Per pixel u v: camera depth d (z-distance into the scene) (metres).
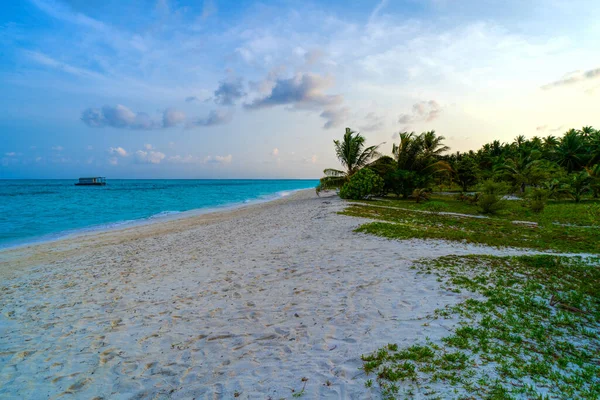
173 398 3.85
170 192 69.44
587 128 56.69
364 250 10.32
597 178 29.69
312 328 5.39
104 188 89.75
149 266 10.16
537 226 15.89
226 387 3.98
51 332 5.79
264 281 7.94
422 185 31.16
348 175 33.97
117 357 4.86
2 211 30.02
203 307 6.58
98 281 8.84
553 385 3.61
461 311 5.59
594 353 4.36
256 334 5.34
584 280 7.29
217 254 11.15
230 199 48.84
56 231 18.92
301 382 3.95
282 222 17.92
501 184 22.64
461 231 13.99
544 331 4.95
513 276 7.49
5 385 4.24
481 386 3.60
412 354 4.30
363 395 3.60
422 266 8.22
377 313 5.76
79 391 4.07
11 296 7.96
